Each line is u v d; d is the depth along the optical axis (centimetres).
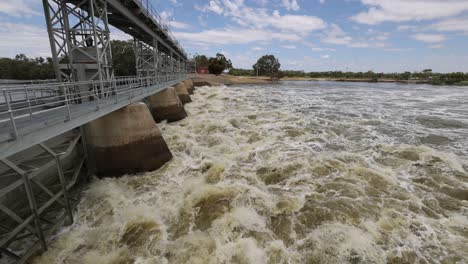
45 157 1015
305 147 1482
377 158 1302
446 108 2934
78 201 1012
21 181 711
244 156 1363
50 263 726
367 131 1845
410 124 2072
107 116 1219
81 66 1316
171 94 2358
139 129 1269
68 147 1069
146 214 899
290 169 1184
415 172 1130
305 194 973
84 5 1384
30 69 5434
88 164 1246
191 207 927
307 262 677
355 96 4356
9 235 671
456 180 1054
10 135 593
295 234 775
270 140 1619
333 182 1050
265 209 892
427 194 953
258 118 2270
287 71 15350
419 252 684
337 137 1691
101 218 914
